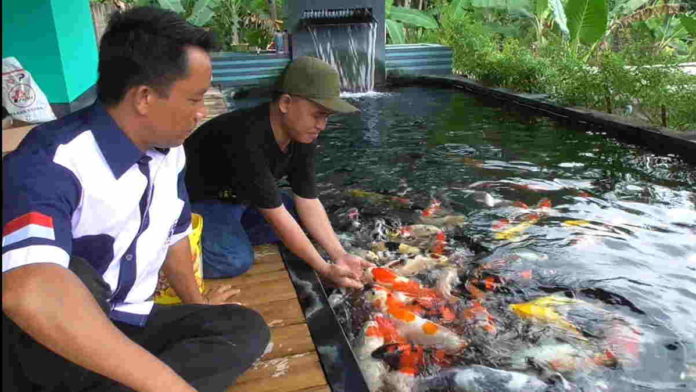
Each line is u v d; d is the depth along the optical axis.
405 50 10.27
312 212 2.74
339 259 2.65
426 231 3.31
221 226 2.55
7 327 1.23
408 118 6.96
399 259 2.94
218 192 2.67
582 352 2.17
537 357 2.15
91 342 1.11
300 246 2.47
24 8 6.01
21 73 4.22
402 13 12.09
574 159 4.93
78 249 1.33
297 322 2.18
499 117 6.89
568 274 2.80
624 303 2.53
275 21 12.57
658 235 3.26
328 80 2.23
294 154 2.59
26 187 1.16
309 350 2.00
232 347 1.61
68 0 6.69
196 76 1.25
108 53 1.25
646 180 4.29
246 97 8.94
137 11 1.27
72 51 6.70
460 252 3.05
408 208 3.77
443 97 8.60
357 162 4.98
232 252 2.51
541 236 3.26
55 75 6.31
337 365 1.89
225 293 2.33
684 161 4.77
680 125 5.31
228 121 2.46
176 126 1.30
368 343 2.18
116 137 1.29
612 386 1.98
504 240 3.21
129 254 1.43
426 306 2.48
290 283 2.48
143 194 1.39
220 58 9.66
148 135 1.31
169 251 1.84
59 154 1.22
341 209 3.75
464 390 1.96
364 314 2.38
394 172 4.65
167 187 1.51
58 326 1.08
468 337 2.27
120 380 1.15
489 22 12.35
